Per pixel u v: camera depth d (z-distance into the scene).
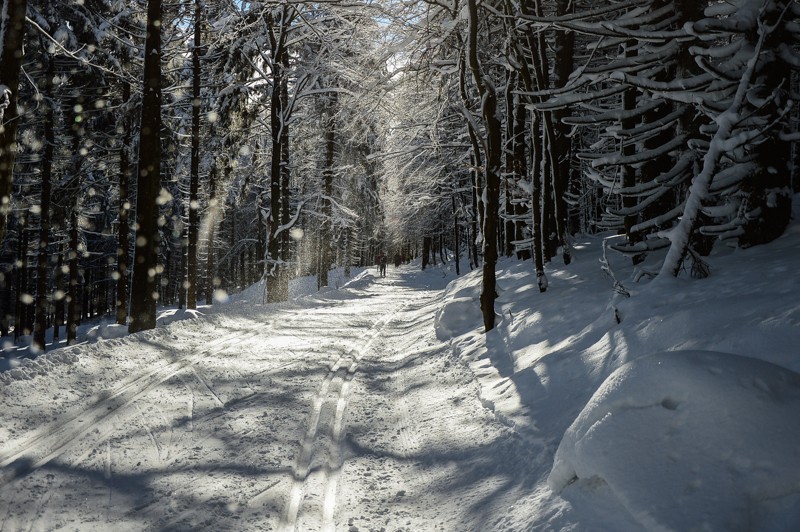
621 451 3.01
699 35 7.34
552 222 13.52
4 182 7.38
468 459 4.63
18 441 4.83
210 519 3.67
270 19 20.47
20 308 29.58
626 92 9.88
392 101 15.06
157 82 12.50
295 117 23.31
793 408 2.82
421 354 9.39
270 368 8.37
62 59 16.95
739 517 2.49
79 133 18.41
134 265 12.33
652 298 6.08
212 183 26.48
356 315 16.36
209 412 6.04
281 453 4.89
